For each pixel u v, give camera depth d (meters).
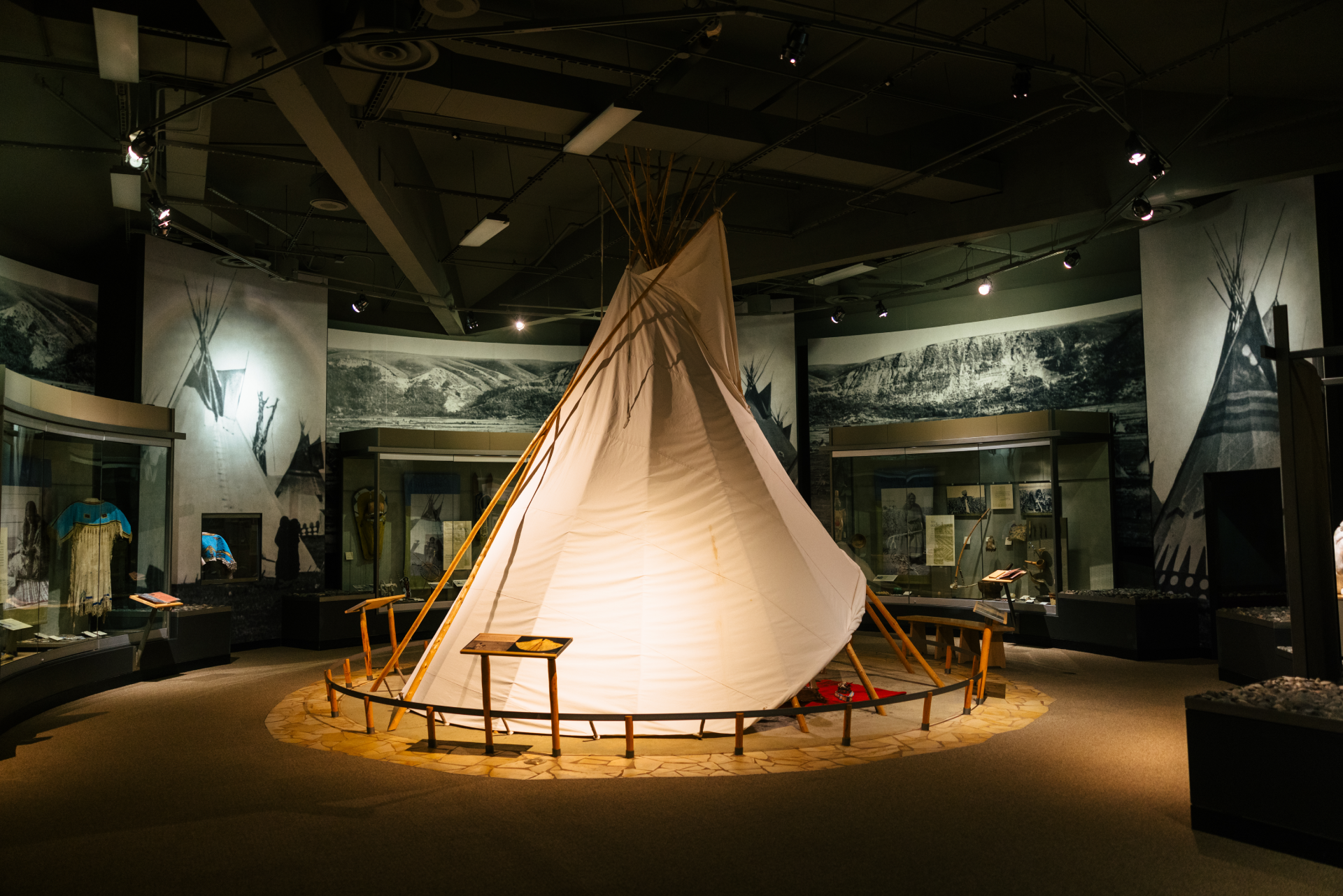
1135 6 7.16
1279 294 9.48
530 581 6.97
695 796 5.05
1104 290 12.95
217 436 12.20
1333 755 4.10
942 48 6.95
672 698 6.42
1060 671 9.56
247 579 12.50
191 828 4.57
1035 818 4.68
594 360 8.16
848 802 4.95
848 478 13.95
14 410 7.05
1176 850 4.24
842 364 15.44
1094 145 10.17
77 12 7.13
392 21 6.76
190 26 6.89
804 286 15.24
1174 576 11.17
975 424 12.62
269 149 10.68
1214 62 8.13
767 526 7.23
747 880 3.87
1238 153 9.10
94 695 8.52
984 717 7.18
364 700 6.75
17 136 9.14
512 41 8.66
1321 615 5.35
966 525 12.99
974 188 10.78
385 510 13.97
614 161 10.04
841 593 7.61
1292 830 4.19
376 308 15.61
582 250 14.82
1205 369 10.62
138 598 9.00
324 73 7.48
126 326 11.84
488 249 14.97
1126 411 12.62
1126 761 5.82
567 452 7.81
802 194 12.76
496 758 5.89
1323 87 8.26
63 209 10.63
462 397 15.92
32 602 8.06
